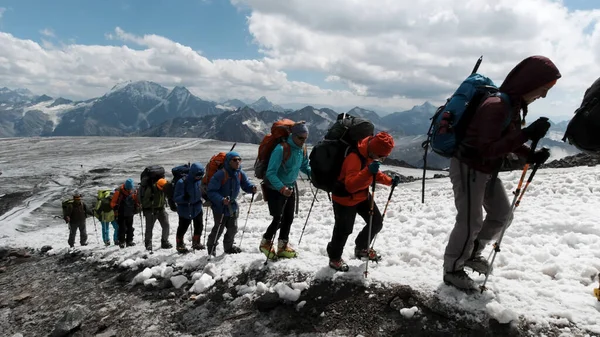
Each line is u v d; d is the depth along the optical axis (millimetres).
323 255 6703
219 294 6074
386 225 8695
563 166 16750
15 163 51844
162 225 9836
